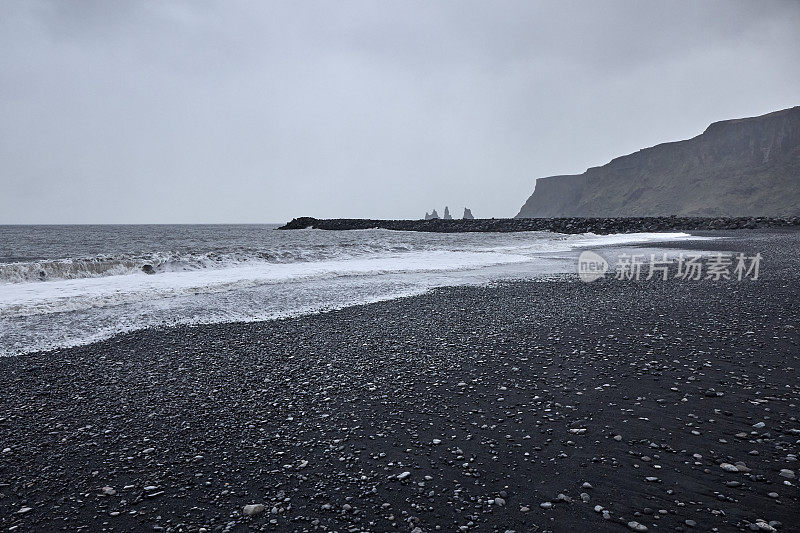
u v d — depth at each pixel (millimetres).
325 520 3449
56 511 3619
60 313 11516
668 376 6320
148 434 4992
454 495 3740
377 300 13039
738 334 8289
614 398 5641
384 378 6656
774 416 4965
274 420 5316
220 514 3553
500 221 89875
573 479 3916
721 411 5148
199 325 10195
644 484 3801
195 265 20891
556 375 6551
